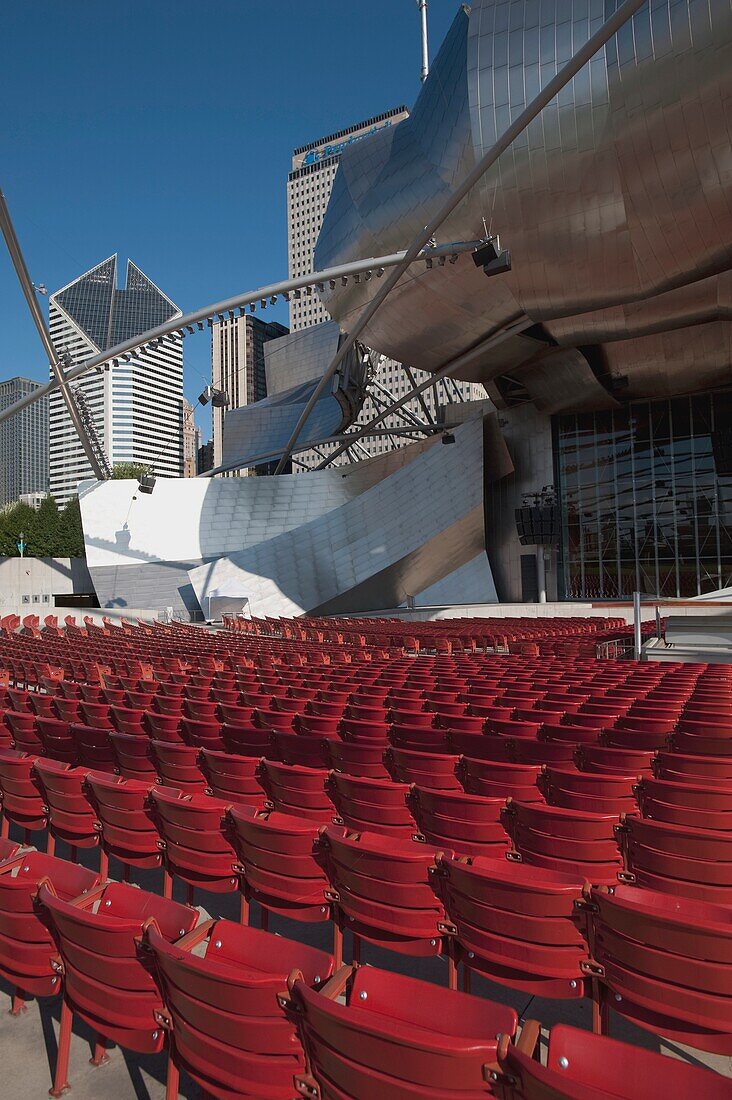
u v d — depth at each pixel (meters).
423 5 32.97
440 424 43.28
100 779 5.13
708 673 13.20
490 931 3.26
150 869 5.58
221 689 10.86
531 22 21.67
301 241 175.25
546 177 21.73
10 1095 2.93
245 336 136.88
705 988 2.67
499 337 28.91
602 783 5.01
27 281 24.41
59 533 63.00
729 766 5.57
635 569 37.47
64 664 13.57
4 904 3.18
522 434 41.00
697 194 20.28
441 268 25.86
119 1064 3.13
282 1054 2.30
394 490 34.16
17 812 5.75
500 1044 1.88
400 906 3.56
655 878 3.87
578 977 3.08
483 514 35.06
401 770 6.05
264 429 52.12
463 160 23.34
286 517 36.03
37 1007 3.60
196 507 35.31
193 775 6.10
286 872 4.02
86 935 2.77
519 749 6.44
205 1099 2.82
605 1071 1.90
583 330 28.69
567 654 19.00
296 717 7.94
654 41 19.03
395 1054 1.96
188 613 33.91
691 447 36.41
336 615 33.50
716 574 35.53
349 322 31.59
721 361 32.03
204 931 2.86
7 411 30.41
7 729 7.95
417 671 13.55
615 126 20.19
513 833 4.41
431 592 36.19
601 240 22.44
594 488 38.72
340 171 29.45
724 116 18.70
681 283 23.34
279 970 2.60
